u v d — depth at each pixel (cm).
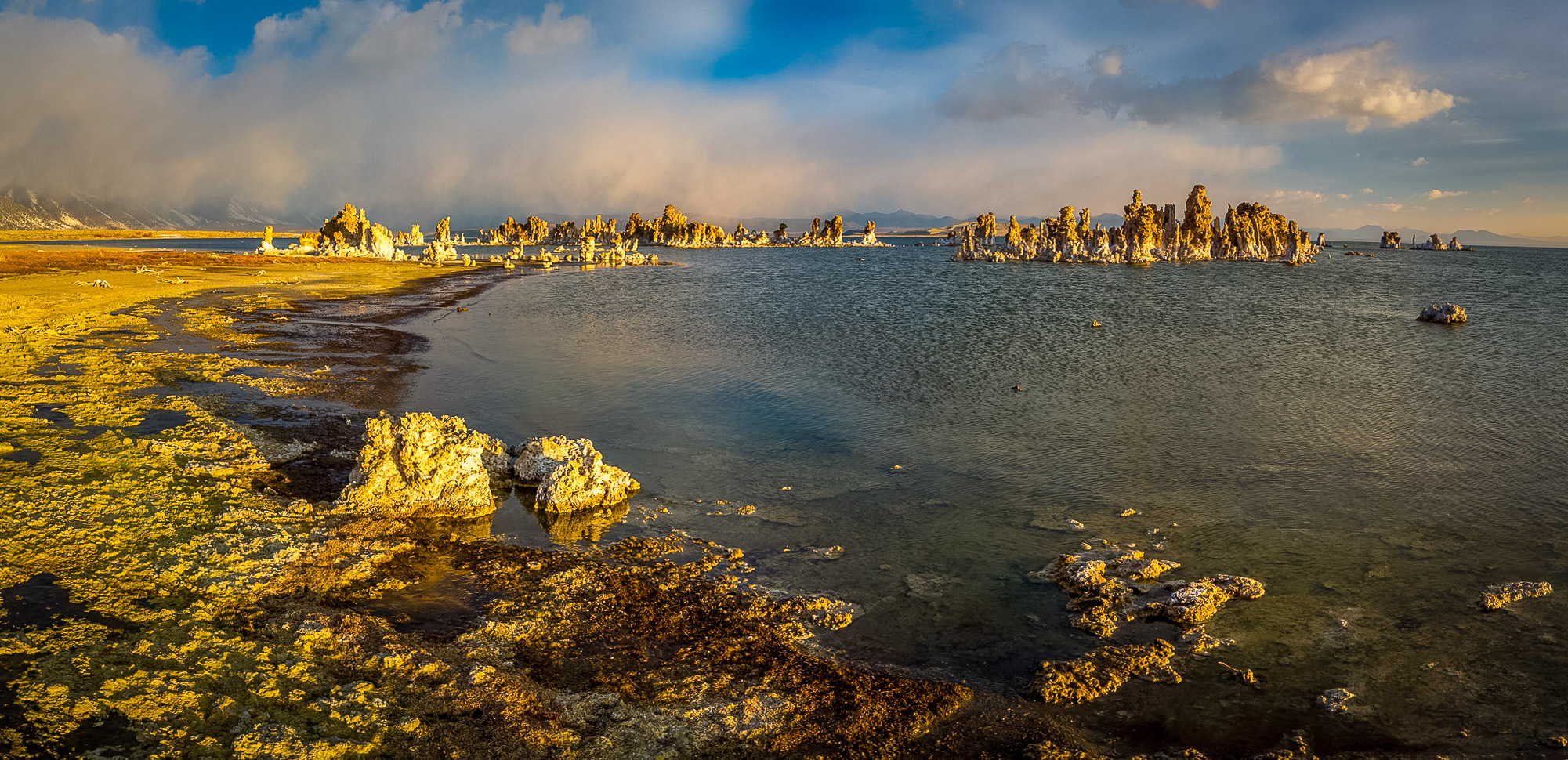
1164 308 7169
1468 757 1091
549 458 2191
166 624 1250
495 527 1873
